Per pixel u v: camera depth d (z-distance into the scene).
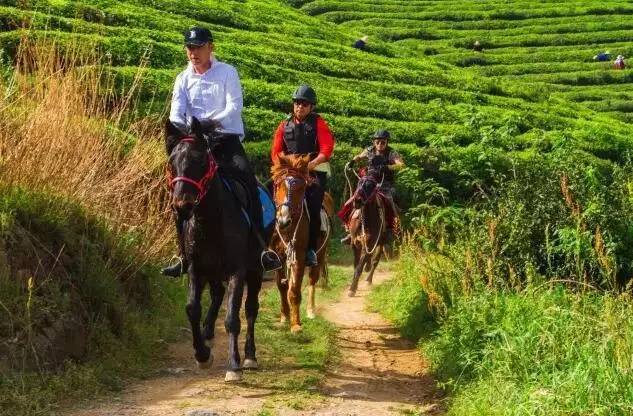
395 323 11.70
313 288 11.59
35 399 6.91
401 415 7.17
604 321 7.29
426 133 24.11
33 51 11.23
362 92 27.69
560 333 7.32
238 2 36.28
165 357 9.02
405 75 30.77
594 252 9.27
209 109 8.05
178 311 10.52
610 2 54.91
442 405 7.63
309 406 7.24
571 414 6.06
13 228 8.20
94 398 7.30
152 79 20.81
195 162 7.26
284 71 27.02
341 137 23.02
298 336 10.16
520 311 8.32
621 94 40.81
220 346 9.63
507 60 44.97
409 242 12.20
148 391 7.61
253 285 8.53
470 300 9.13
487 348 7.77
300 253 10.38
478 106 28.55
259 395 7.55
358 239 14.39
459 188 20.66
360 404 7.45
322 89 26.39
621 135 28.14
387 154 14.91
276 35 32.19
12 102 9.66
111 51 22.50
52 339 7.80
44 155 9.17
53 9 24.50
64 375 7.56
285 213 9.89
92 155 9.98
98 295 8.74
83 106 10.52
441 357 8.86
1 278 7.71
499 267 9.91
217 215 7.56
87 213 9.55
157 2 30.33
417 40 46.69
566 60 45.69
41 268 8.27
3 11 22.00
